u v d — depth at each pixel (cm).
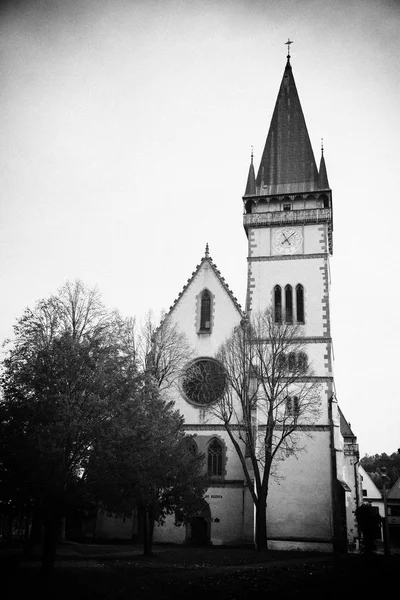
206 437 5472
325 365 5688
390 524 9900
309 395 5519
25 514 2869
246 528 5053
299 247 6247
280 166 6731
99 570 2847
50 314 3469
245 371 5197
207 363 5738
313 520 5134
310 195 6469
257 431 5441
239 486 5262
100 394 2947
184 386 5681
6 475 2658
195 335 5825
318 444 5356
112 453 2872
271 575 2697
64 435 2691
